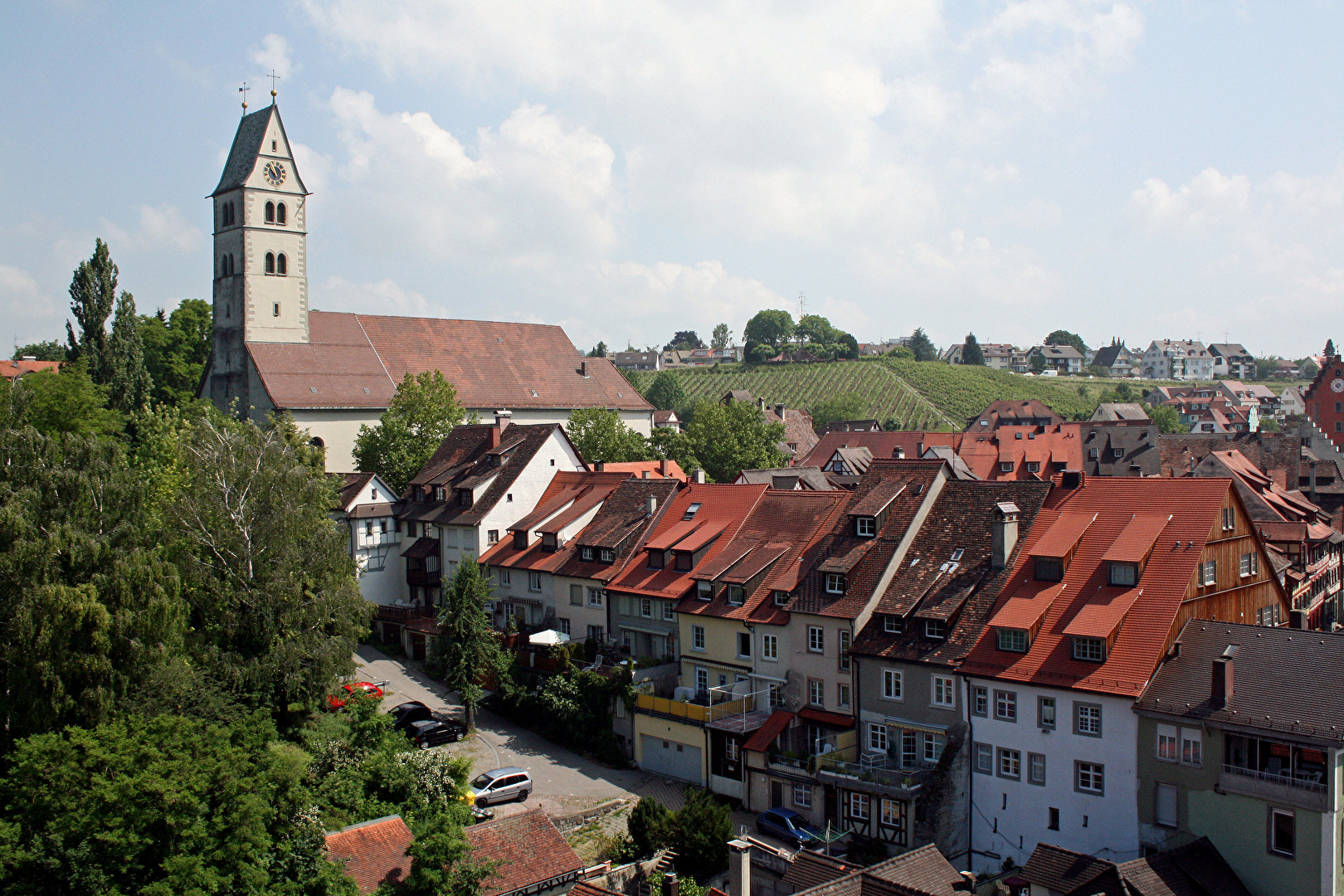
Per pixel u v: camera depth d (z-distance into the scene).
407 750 54.53
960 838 46.38
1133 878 34.84
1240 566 48.94
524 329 131.38
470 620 63.22
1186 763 40.09
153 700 47.19
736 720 54.09
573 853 40.94
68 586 47.50
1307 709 37.59
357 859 40.44
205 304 147.88
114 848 37.00
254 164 107.38
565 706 60.22
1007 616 46.53
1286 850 37.38
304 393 105.12
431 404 100.44
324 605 55.69
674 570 64.06
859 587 52.97
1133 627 44.16
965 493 55.25
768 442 125.94
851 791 47.22
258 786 40.66
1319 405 159.12
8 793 40.00
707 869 43.19
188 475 72.81
